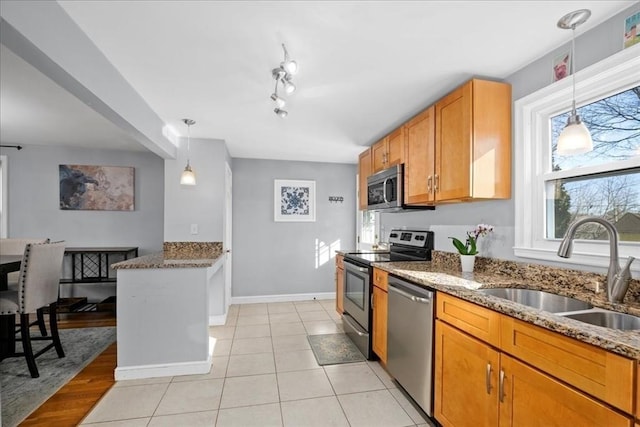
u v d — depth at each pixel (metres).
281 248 4.68
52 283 2.60
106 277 4.13
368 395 2.13
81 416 1.88
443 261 2.56
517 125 1.95
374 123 3.00
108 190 4.22
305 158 4.63
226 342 3.05
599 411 0.94
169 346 2.41
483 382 1.41
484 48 1.72
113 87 1.90
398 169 2.78
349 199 4.95
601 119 1.59
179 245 3.49
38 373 2.38
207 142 3.56
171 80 2.09
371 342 2.67
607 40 1.48
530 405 1.18
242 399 2.07
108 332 3.30
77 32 1.50
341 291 3.59
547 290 1.61
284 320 3.74
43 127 3.33
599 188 1.61
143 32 1.56
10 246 3.39
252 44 1.67
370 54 1.78
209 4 1.36
